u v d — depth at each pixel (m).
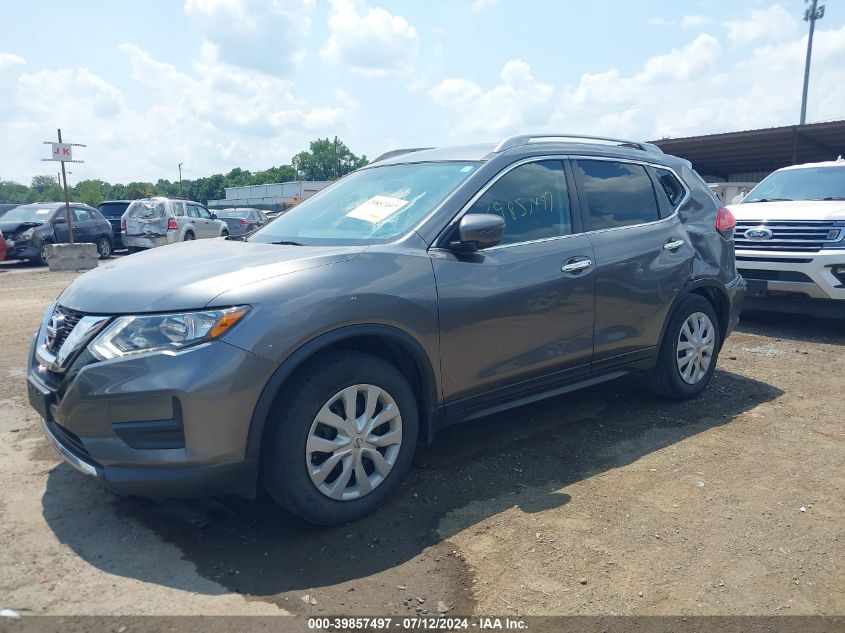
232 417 2.84
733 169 31.38
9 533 3.13
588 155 4.49
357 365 3.16
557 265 3.99
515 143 4.16
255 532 3.17
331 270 3.18
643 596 2.70
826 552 3.02
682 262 4.77
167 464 2.83
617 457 4.05
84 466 3.00
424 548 3.04
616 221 4.48
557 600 2.68
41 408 3.23
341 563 2.92
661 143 24.86
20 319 8.43
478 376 3.70
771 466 3.92
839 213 7.05
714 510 3.39
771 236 7.36
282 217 4.44
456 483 3.69
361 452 3.23
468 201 3.76
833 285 6.88
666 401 5.06
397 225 3.69
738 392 5.29
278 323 2.93
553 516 3.33
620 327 4.39
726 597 2.70
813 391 5.32
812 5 33.94
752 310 8.40
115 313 2.97
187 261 3.40
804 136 21.86
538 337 3.93
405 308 3.31
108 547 3.03
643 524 3.25
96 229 19.03
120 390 2.83
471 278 3.60
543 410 4.89
